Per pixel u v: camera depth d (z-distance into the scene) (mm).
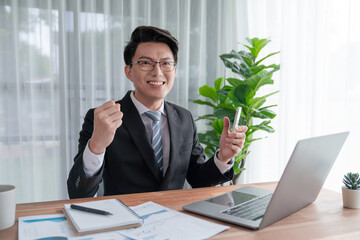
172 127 1404
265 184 1222
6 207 729
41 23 2289
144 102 1380
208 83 2836
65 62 2340
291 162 711
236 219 792
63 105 2332
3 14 2205
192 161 1523
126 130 1322
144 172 1312
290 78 2594
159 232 715
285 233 738
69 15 2350
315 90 2422
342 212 896
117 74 2486
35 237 674
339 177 2307
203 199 988
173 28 2643
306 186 864
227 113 2229
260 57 2719
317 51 2402
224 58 2262
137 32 1339
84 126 1353
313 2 2449
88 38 2387
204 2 2752
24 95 2285
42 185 2359
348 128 2250
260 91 2740
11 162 2266
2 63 2221
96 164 1032
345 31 2281
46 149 2350
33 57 2291
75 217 760
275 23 2680
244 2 2807
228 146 1209
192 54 2752
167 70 1339
